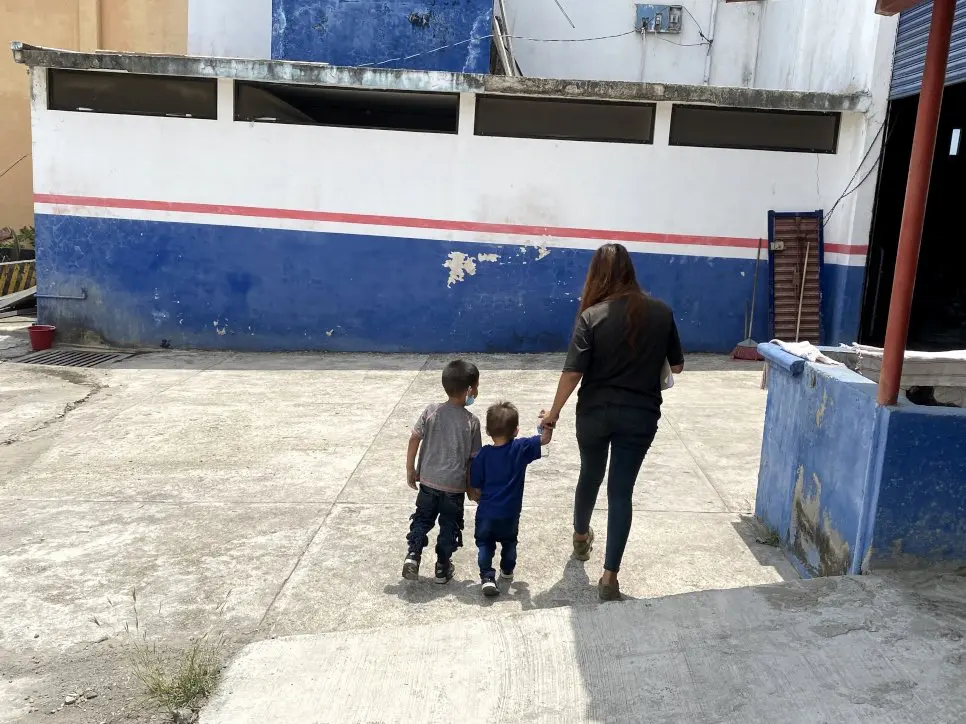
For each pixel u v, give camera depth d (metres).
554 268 10.30
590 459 3.84
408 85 9.61
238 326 10.56
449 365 3.97
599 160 10.04
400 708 2.94
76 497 5.30
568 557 4.32
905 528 3.40
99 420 7.13
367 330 10.55
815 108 9.43
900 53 9.04
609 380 3.65
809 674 2.91
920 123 3.17
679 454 6.07
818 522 3.93
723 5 12.70
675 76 12.93
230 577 4.14
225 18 12.66
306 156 10.15
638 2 12.73
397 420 7.15
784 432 4.41
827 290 10.07
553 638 3.31
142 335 10.62
